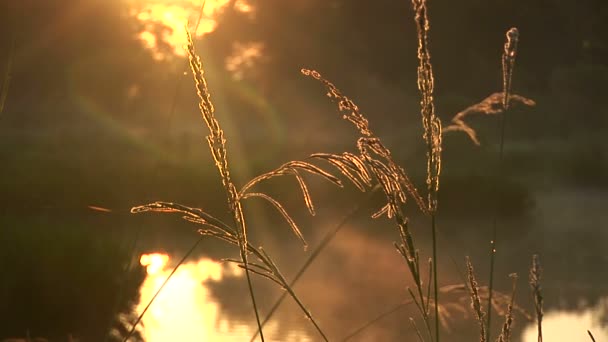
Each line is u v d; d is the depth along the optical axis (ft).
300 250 60.85
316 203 79.82
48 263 38.04
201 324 35.83
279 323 36.68
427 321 9.95
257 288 45.70
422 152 89.86
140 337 32.83
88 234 46.19
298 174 10.00
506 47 10.45
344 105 9.83
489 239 67.87
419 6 9.42
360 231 68.74
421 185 76.79
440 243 63.62
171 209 10.11
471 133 11.65
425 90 9.54
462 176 84.17
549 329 34.32
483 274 50.14
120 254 40.65
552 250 62.28
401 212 9.82
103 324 33.73
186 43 9.95
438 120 9.59
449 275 48.85
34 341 27.02
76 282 36.47
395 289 45.44
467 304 33.88
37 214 52.80
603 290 45.37
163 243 54.80
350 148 110.52
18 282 35.96
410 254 9.84
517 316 37.04
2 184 65.10
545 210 94.48
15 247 40.50
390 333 34.22
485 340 10.77
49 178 69.92
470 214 83.82
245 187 10.22
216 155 10.11
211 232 10.50
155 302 39.65
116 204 60.70
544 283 47.57
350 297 42.96
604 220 85.15
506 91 10.58
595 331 34.17
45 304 34.55
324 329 35.19
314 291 45.03
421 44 9.45
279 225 72.84
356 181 9.98
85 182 69.26
